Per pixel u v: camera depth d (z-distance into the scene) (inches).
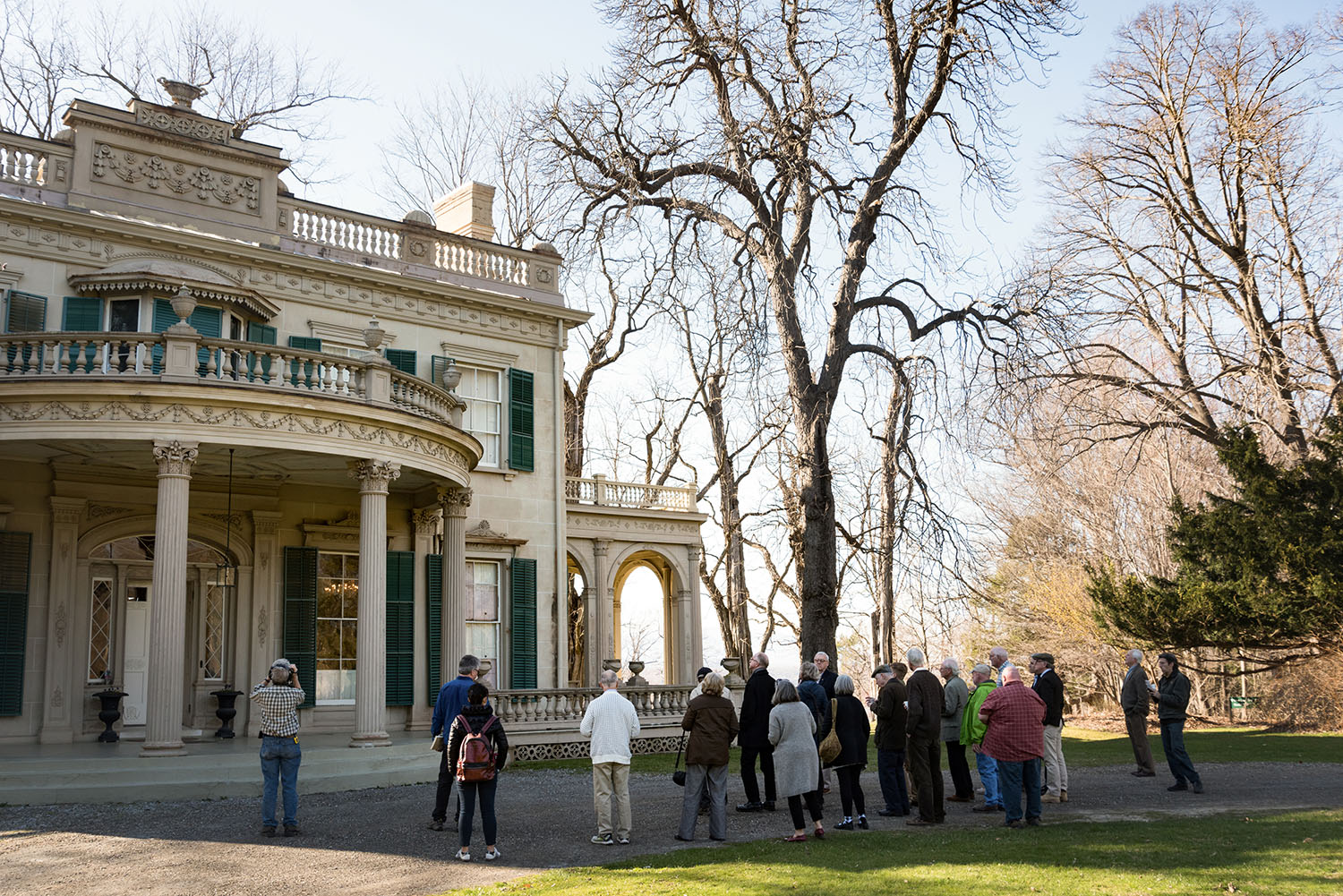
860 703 504.1
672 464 1772.9
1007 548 1718.8
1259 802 565.9
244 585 876.0
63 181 816.3
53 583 795.4
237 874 411.8
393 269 983.6
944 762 871.1
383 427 767.1
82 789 605.6
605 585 1304.1
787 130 914.1
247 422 703.1
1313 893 342.6
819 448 942.4
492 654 1010.1
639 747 954.1
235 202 896.9
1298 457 1240.8
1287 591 1019.9
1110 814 526.9
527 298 1071.0
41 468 801.6
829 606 922.7
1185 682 622.8
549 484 1062.4
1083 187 1450.5
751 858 415.5
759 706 563.5
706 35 959.0
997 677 588.7
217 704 855.7
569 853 443.8
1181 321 1416.1
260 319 887.7
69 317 794.8
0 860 442.6
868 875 376.8
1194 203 1366.9
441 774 506.9
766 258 921.5
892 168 995.9
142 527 844.6
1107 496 1595.7
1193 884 356.2
